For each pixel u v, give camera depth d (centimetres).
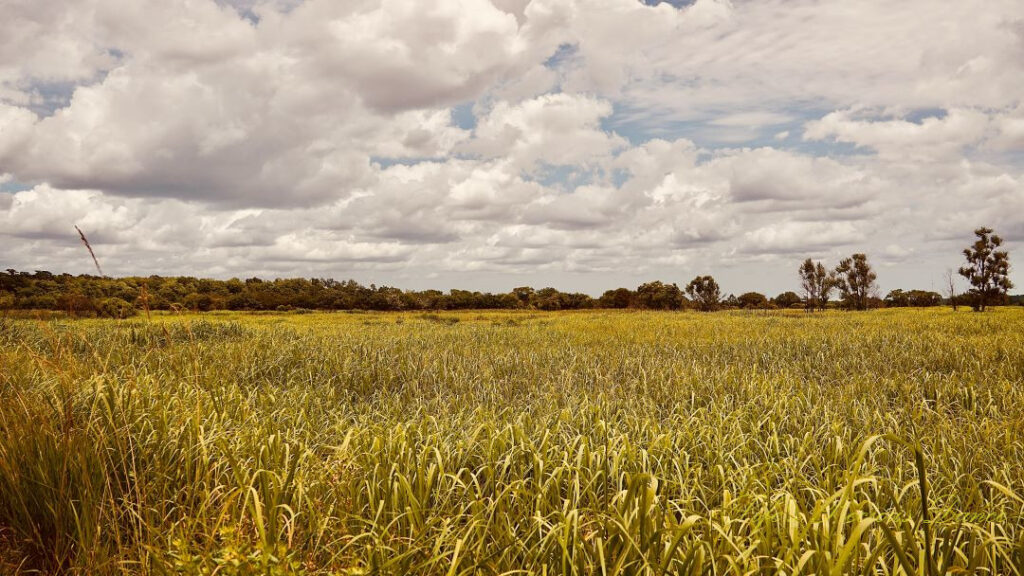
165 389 621
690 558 260
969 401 787
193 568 239
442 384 987
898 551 241
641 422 638
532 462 446
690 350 1452
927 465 496
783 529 287
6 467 362
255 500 279
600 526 300
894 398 860
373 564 279
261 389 844
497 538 338
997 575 304
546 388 947
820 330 1997
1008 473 475
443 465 419
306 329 2241
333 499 365
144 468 409
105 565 302
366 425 577
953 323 2183
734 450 520
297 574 244
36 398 459
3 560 337
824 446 564
